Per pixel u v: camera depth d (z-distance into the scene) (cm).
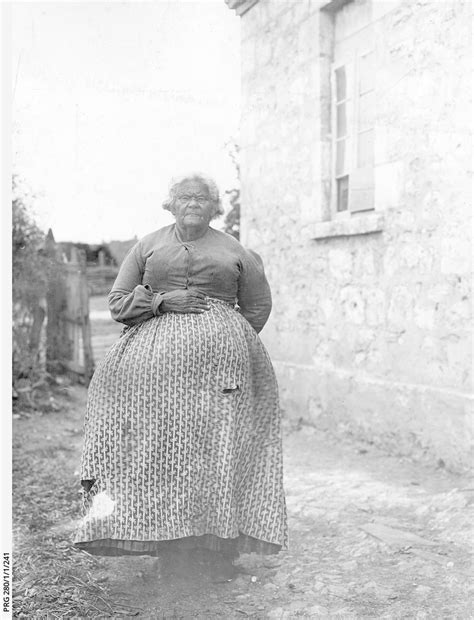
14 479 416
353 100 496
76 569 275
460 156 401
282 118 511
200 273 256
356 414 498
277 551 252
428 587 261
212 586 263
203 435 243
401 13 441
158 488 239
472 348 398
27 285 618
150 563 283
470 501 343
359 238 491
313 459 457
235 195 575
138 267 264
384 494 375
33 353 642
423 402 434
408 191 443
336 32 504
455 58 401
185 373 242
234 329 252
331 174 519
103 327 675
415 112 434
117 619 236
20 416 598
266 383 262
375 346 482
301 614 239
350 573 275
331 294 524
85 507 241
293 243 561
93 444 243
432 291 427
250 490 253
